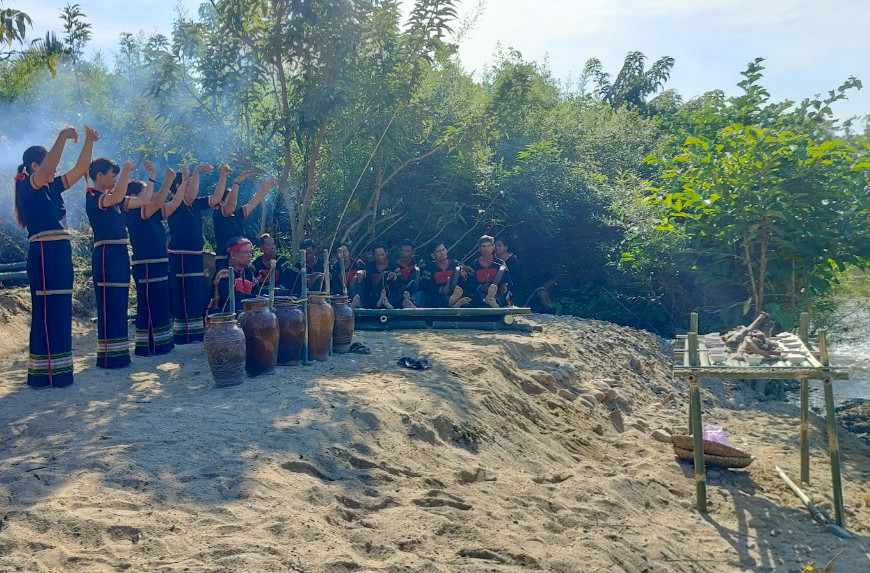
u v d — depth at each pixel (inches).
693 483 299.0
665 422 393.1
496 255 508.7
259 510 178.5
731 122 557.3
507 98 541.6
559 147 654.5
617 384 418.6
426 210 548.1
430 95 581.6
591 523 224.5
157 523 167.2
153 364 321.4
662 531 239.1
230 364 277.0
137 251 335.6
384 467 222.7
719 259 522.3
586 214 589.0
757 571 227.6
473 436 267.7
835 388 519.8
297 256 465.1
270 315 297.1
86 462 196.5
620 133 721.0
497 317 441.4
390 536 181.6
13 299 443.2
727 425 414.0
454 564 175.5
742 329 330.6
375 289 452.1
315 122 474.6
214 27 519.5
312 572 156.6
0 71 637.9
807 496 293.7
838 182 493.0
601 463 306.5
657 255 550.0
